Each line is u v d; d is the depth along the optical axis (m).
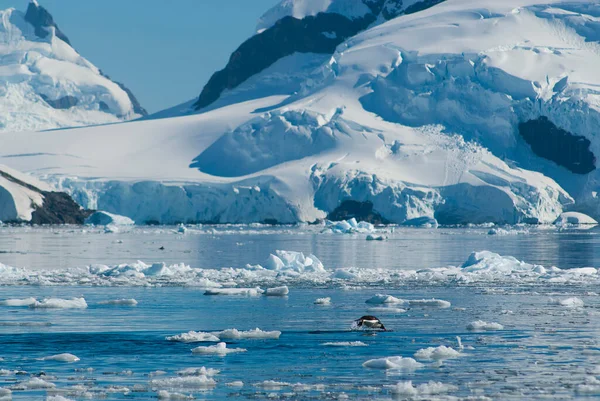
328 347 85.00
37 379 70.62
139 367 76.69
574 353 80.75
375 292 131.88
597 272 160.12
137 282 145.00
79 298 118.44
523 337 89.06
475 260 171.38
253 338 90.19
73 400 65.62
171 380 70.19
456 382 70.12
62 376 73.25
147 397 66.19
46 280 148.00
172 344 86.62
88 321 101.31
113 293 130.50
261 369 75.38
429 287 138.38
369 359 79.31
